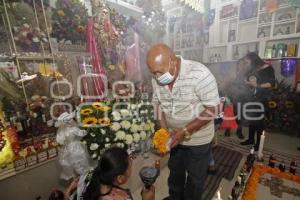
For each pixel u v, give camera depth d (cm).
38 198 154
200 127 120
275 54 352
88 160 133
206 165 140
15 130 148
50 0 193
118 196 86
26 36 168
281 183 191
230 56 402
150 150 199
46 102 176
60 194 149
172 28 423
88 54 215
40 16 182
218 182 200
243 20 376
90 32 196
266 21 353
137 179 179
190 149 133
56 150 169
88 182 94
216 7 403
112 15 232
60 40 202
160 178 201
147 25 294
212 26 413
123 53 233
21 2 167
